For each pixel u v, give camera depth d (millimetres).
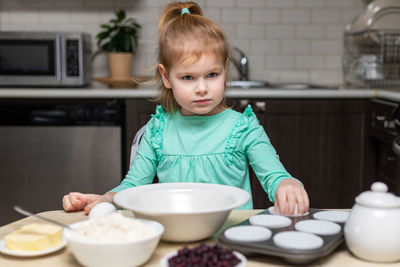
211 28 1180
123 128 2730
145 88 2947
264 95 2654
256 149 1265
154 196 926
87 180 2752
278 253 741
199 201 930
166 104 1379
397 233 743
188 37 1155
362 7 3277
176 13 1348
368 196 770
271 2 3283
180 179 1313
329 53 3314
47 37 2814
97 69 3314
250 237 787
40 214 1022
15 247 806
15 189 2766
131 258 726
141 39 3291
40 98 2734
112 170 2742
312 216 921
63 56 2826
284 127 2686
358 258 784
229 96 2648
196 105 1173
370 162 2709
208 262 679
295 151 2699
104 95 2695
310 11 3287
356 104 2684
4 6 3271
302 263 748
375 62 2797
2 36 2811
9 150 2750
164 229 810
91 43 3164
